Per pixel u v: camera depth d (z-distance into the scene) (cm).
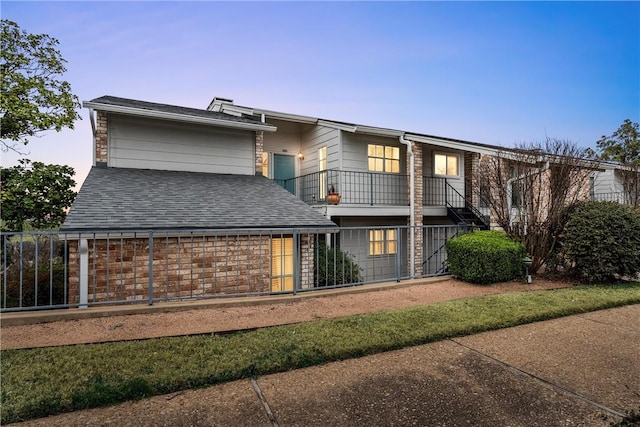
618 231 688
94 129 840
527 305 508
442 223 1267
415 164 1105
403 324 418
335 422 234
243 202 806
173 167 923
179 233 565
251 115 1101
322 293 571
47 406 237
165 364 302
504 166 829
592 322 456
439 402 261
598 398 268
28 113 886
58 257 890
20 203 878
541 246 756
